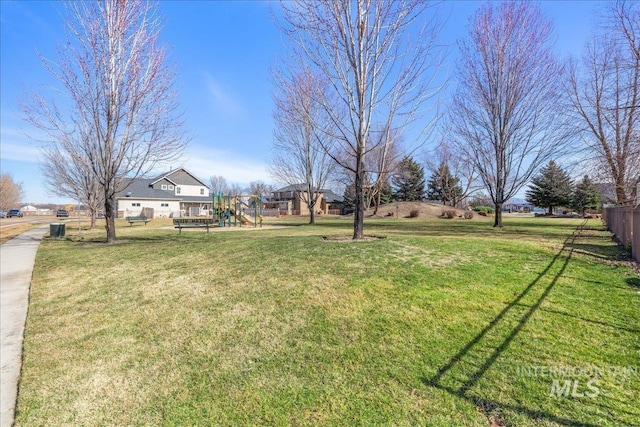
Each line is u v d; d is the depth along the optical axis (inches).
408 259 230.8
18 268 319.9
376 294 173.2
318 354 125.2
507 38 598.2
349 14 306.3
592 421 86.0
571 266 224.8
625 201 526.3
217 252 313.4
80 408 105.9
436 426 87.4
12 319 187.0
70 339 156.8
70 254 377.1
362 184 332.5
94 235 632.4
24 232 800.9
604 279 198.1
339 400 100.0
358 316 151.7
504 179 657.0
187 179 1977.1
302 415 95.0
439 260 227.1
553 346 121.2
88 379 122.0
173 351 137.6
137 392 112.1
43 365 133.9
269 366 120.5
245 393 106.6
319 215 1787.6
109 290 227.9
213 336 146.7
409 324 141.5
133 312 183.9
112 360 134.5
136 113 444.8
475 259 231.6
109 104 432.5
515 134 629.6
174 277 241.1
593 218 1159.6
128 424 97.1
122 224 1039.6
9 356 143.2
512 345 122.5
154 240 473.7
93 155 475.2
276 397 103.5
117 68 430.9
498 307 154.1
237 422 94.1
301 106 410.0
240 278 219.3
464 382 104.0
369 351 124.4
